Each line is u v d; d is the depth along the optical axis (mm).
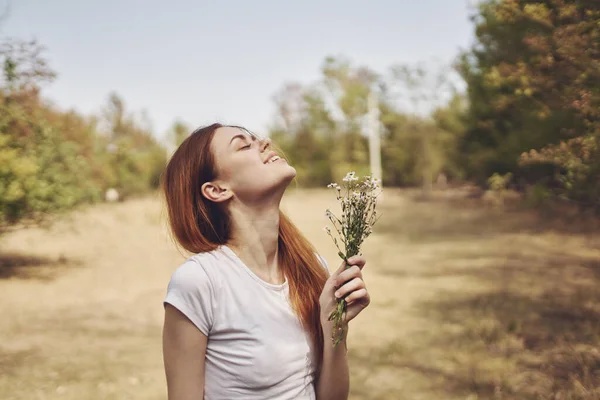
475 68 16625
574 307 7484
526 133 9047
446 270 10977
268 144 1824
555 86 5277
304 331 1687
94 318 8016
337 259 12828
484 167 18812
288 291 1723
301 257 1812
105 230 20156
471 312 7586
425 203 32344
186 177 1772
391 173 48812
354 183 1768
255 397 1592
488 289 9023
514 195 26125
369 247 14766
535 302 7914
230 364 1597
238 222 1729
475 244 14500
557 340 5973
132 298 9312
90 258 13883
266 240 1729
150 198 39000
